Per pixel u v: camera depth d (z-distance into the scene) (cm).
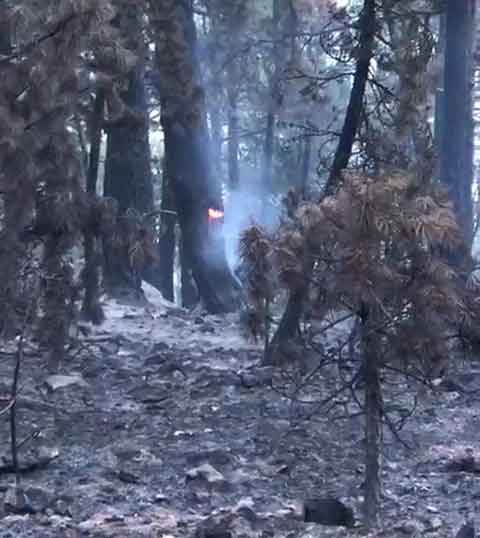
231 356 1698
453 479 1028
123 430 1218
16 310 1181
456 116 2066
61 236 1245
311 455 1109
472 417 1269
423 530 837
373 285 750
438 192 777
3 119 1046
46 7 1069
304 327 1105
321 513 851
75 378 1434
